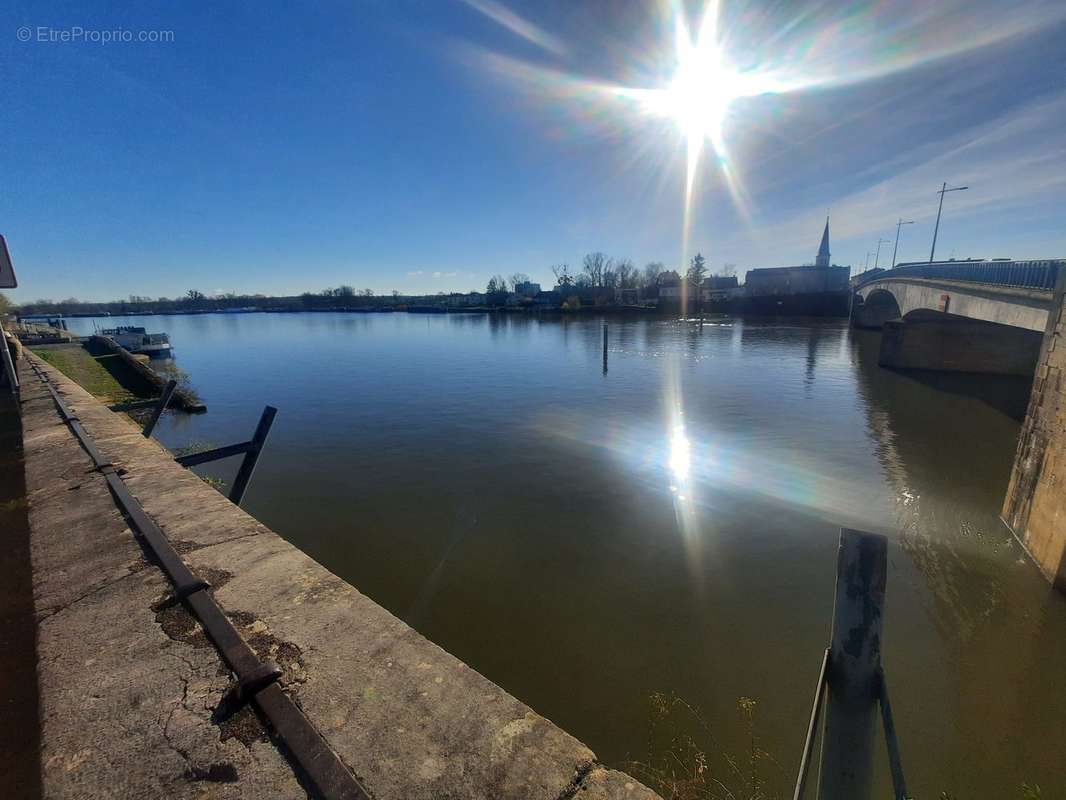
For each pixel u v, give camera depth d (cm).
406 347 4978
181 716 175
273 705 174
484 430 1898
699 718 621
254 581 260
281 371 3584
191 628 225
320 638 214
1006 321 1739
